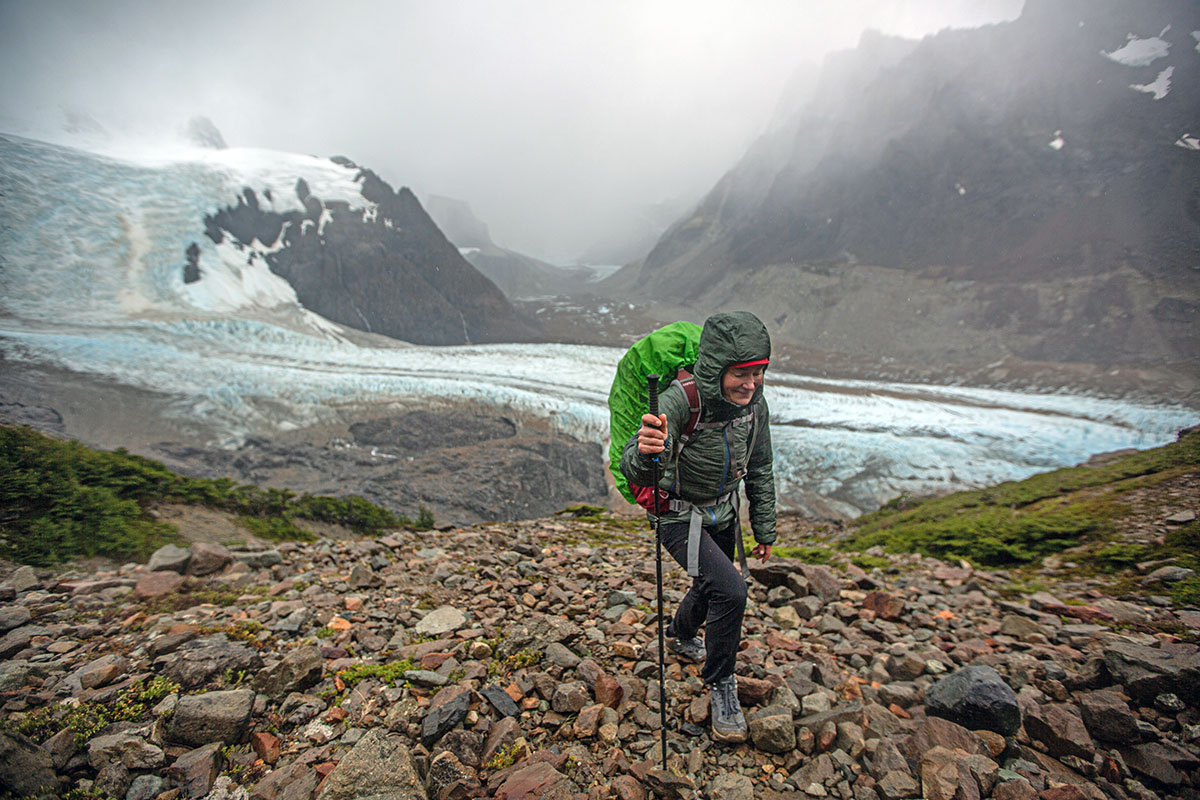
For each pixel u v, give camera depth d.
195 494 7.57
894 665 3.53
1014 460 59.69
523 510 48.75
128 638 3.48
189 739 2.44
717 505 2.75
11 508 5.50
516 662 3.33
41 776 2.11
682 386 2.55
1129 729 2.61
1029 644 3.91
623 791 2.25
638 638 3.72
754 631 4.02
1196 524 5.78
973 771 2.37
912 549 7.35
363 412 70.25
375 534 8.80
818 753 2.62
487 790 2.27
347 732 2.56
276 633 3.63
